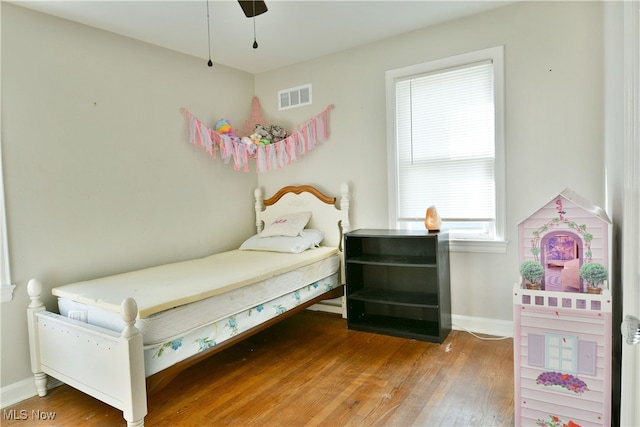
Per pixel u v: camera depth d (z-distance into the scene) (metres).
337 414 2.12
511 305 3.09
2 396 2.35
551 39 2.83
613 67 2.12
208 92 3.77
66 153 2.71
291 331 3.45
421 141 3.40
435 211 3.13
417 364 2.69
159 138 3.32
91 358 2.07
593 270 1.67
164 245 3.36
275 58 3.82
